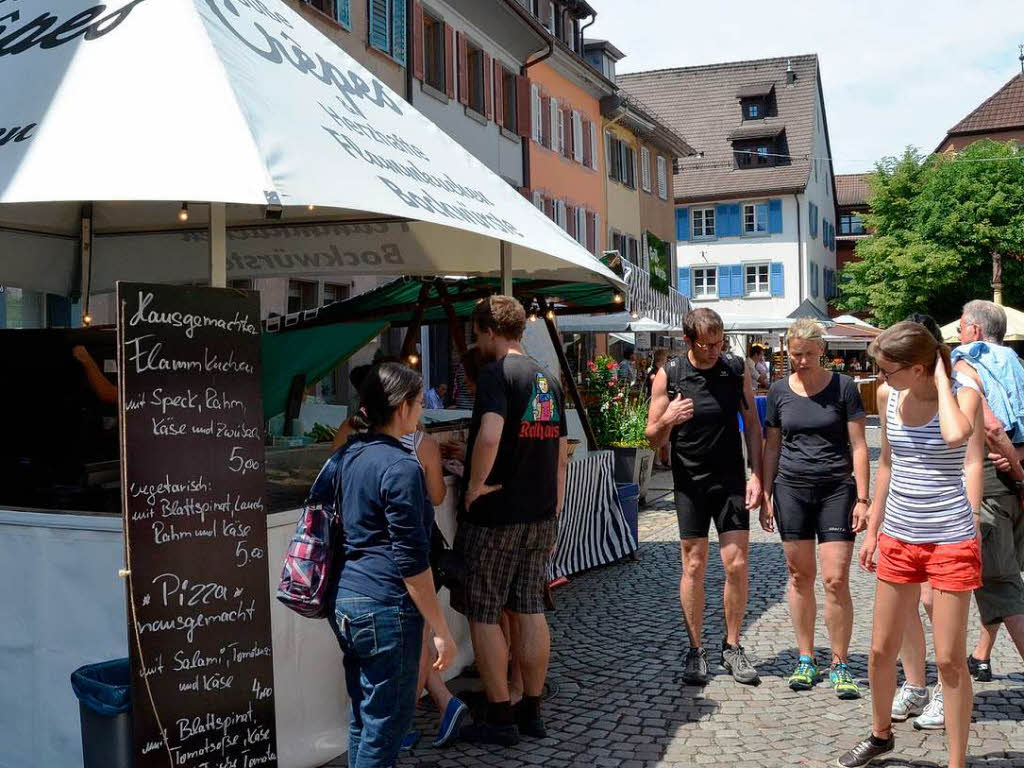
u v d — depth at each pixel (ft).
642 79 183.93
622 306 31.53
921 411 13.92
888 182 145.07
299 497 15.96
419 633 11.64
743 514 18.86
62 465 16.44
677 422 18.39
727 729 16.33
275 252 28.45
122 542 13.17
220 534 12.53
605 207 100.78
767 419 18.61
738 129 168.66
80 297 27.50
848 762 14.62
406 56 58.95
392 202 14.75
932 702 16.20
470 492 15.56
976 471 13.74
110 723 11.59
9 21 15.80
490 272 27.30
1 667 13.96
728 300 165.89
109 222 27.32
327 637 15.43
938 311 143.64
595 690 18.45
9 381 17.39
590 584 27.78
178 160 12.78
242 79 14.30
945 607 13.52
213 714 12.29
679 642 21.63
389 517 11.36
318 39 18.89
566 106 89.71
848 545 17.72
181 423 12.19
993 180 136.26
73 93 13.66
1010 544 16.75
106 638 13.35
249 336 13.10
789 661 20.03
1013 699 17.30
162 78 13.69
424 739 16.11
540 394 15.94
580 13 94.68
